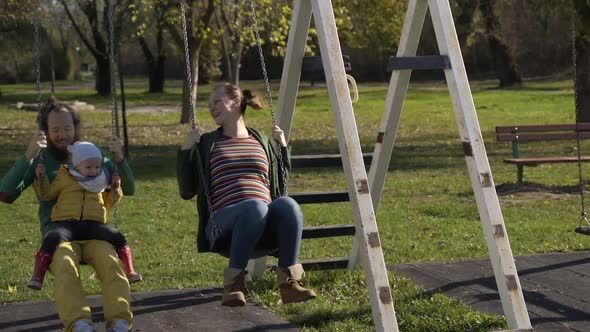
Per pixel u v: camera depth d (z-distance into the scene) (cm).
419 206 1230
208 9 2545
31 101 4191
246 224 514
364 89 5228
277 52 2516
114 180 523
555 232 991
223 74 6241
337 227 695
